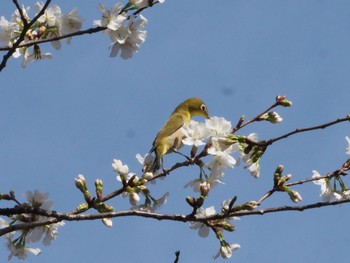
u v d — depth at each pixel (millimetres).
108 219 11234
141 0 11539
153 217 10914
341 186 12320
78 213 11094
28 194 11203
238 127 12203
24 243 11859
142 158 12375
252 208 11008
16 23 12250
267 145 11789
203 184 10781
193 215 10852
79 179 11062
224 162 11391
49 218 11672
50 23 12195
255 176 11883
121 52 11742
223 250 11336
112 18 11383
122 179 11219
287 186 11633
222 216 10930
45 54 12500
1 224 11711
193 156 11453
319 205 10938
